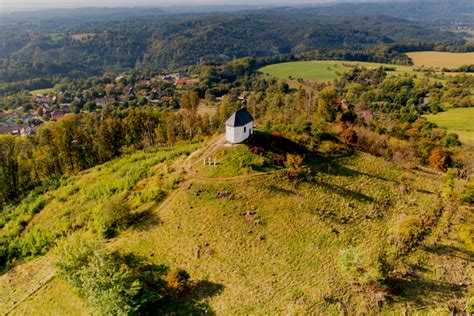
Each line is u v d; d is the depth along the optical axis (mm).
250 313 38500
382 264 40969
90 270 39750
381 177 65250
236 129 63312
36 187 78625
